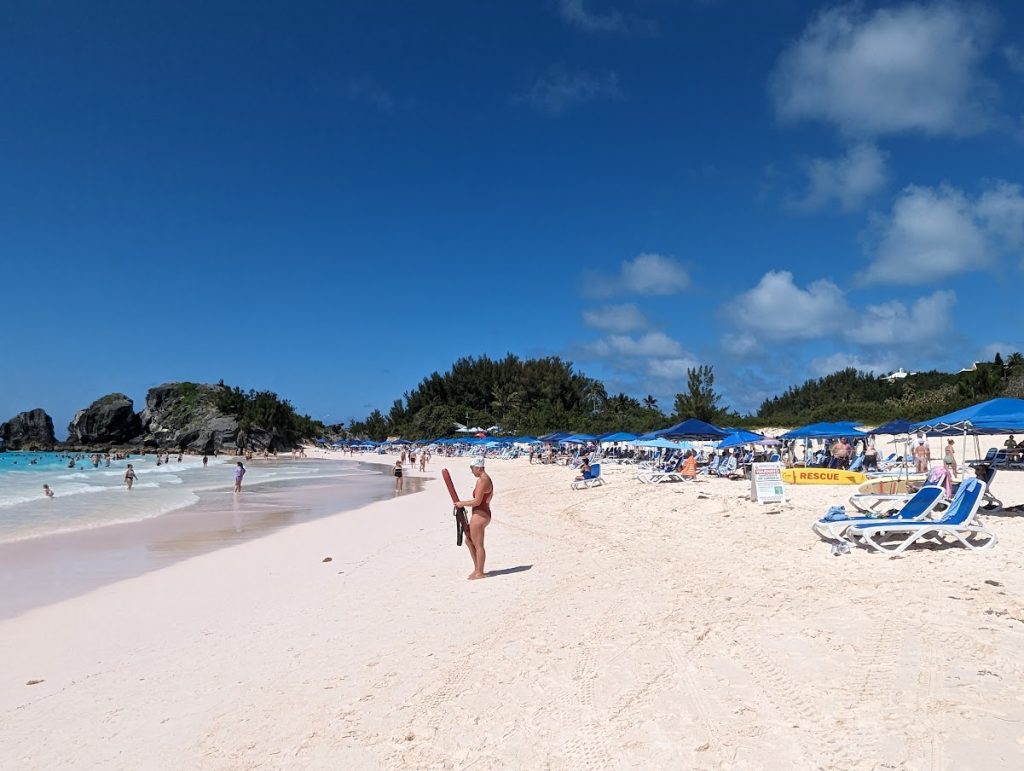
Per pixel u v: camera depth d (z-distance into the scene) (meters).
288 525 17.20
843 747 3.85
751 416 59.03
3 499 26.05
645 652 5.64
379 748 4.34
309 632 7.05
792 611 6.48
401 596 8.41
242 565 11.34
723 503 15.01
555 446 53.28
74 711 5.33
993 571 7.48
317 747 4.42
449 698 5.03
